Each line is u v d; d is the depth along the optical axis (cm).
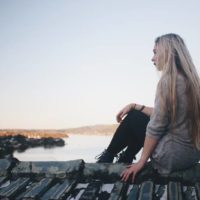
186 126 299
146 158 304
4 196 284
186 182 305
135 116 342
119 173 321
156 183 311
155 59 334
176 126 300
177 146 301
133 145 345
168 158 303
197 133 299
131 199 268
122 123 347
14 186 308
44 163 342
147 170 313
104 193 295
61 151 12225
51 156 9800
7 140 8581
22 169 342
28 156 8769
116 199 268
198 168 310
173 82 297
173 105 295
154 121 301
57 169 334
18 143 9406
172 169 306
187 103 296
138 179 312
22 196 284
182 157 301
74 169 329
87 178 328
